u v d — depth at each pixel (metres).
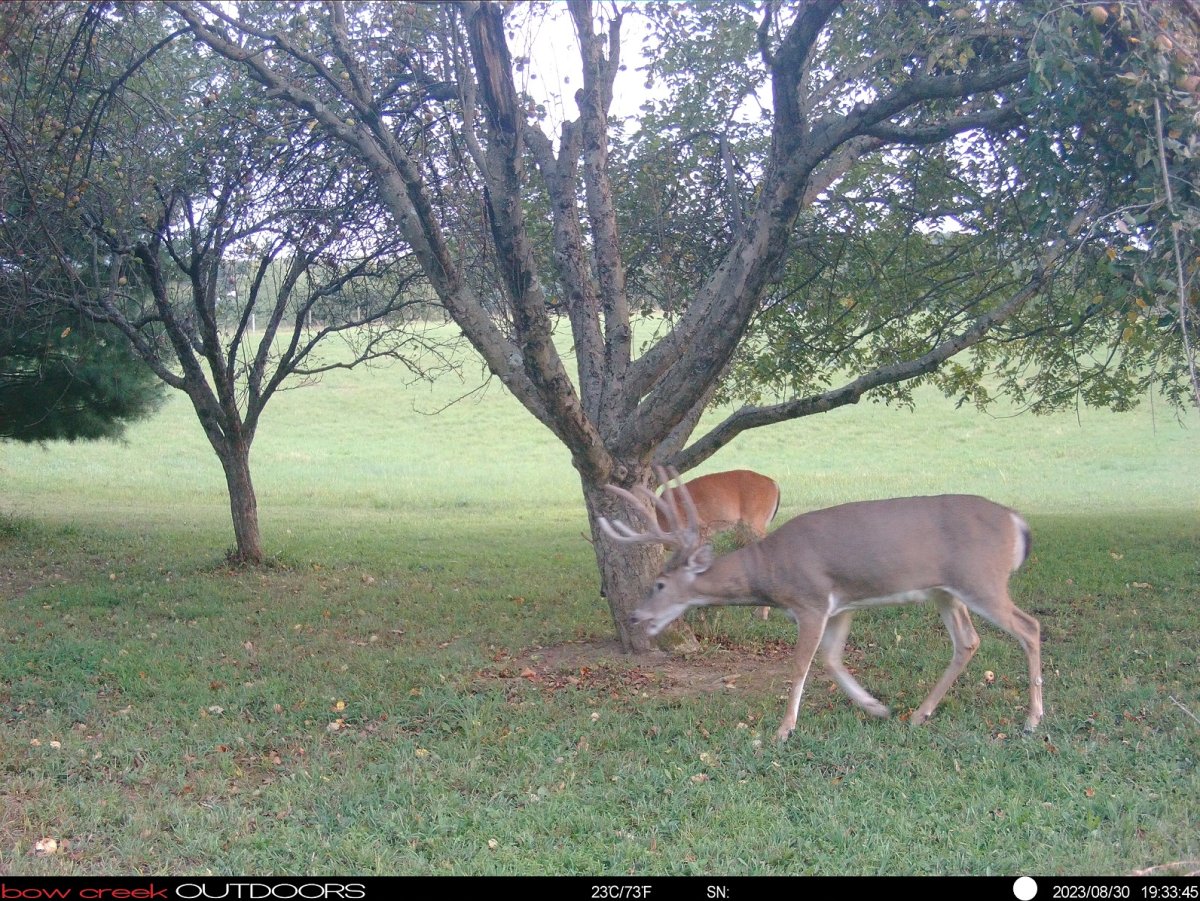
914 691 5.01
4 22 5.30
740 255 5.03
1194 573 7.31
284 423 25.30
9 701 4.96
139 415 10.24
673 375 5.30
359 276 7.99
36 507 13.55
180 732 4.55
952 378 7.75
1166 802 3.63
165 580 7.90
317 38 6.34
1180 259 3.77
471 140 5.48
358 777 4.07
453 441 23.31
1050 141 4.35
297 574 8.20
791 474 18.02
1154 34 3.97
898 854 3.42
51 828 3.70
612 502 5.61
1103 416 23.02
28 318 7.91
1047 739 4.28
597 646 5.94
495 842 3.57
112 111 6.48
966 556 4.43
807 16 4.68
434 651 5.88
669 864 3.39
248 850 3.54
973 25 4.97
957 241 7.06
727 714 4.74
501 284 6.04
